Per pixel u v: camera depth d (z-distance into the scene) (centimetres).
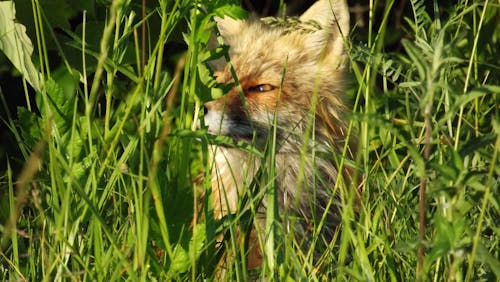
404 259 582
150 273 576
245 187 605
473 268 546
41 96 638
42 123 642
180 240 578
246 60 979
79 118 633
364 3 1348
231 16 639
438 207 492
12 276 605
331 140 854
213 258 600
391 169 685
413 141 506
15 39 728
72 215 574
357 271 529
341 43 978
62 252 548
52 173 564
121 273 540
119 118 659
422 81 470
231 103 930
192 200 597
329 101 958
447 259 508
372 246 544
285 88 957
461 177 445
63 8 911
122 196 629
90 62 929
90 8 905
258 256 805
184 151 605
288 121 940
